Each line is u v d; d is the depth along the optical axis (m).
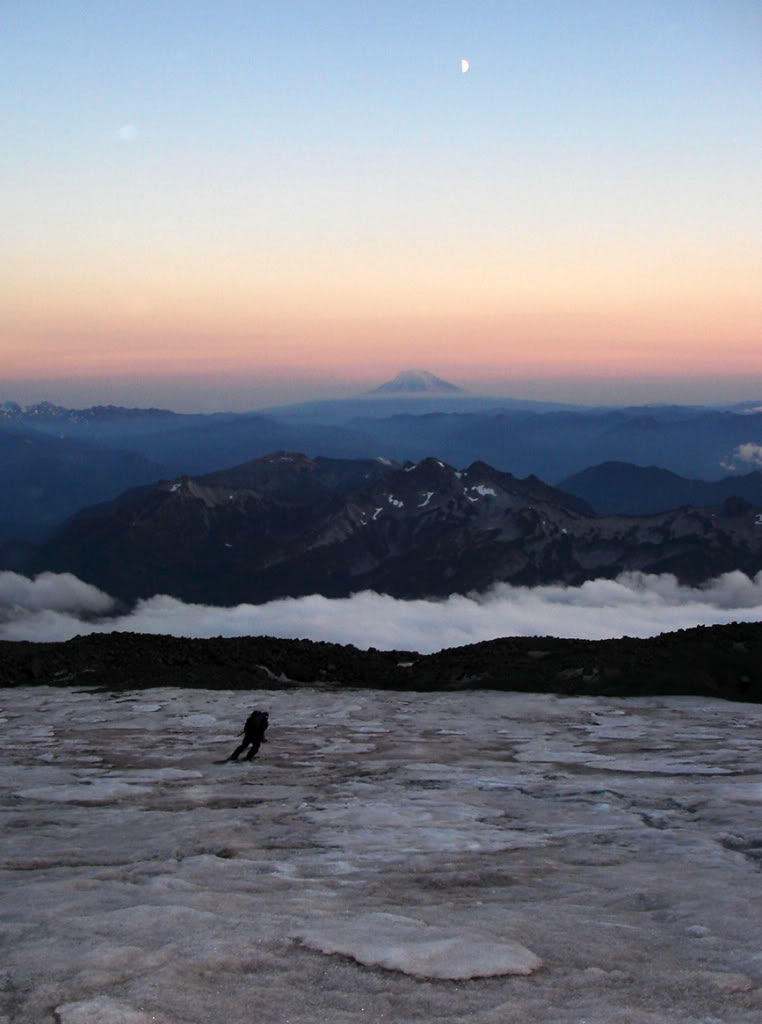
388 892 9.01
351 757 23.64
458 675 39.03
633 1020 5.20
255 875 9.63
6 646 43.31
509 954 6.35
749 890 8.98
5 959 6.01
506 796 17.31
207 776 20.52
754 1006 5.52
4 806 16.66
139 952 6.06
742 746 24.59
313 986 5.65
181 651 42.97
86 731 28.89
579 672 37.88
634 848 12.05
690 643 39.62
